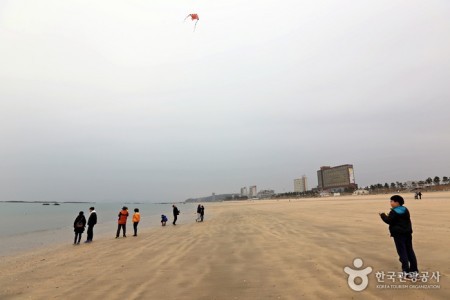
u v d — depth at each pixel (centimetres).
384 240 1057
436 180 15988
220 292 573
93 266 912
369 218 1956
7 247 1617
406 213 602
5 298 619
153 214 5638
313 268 713
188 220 3122
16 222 4038
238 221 2388
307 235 1289
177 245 1242
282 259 836
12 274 871
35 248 1527
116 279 717
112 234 2056
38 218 5178
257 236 1366
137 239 1595
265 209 4481
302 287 575
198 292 579
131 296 575
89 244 1541
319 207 4031
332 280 609
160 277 710
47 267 955
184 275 717
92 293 612
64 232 2495
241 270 738
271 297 530
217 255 955
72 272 843
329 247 972
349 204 4488
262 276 671
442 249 841
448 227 1308
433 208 2544
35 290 670
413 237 1065
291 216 2531
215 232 1664
